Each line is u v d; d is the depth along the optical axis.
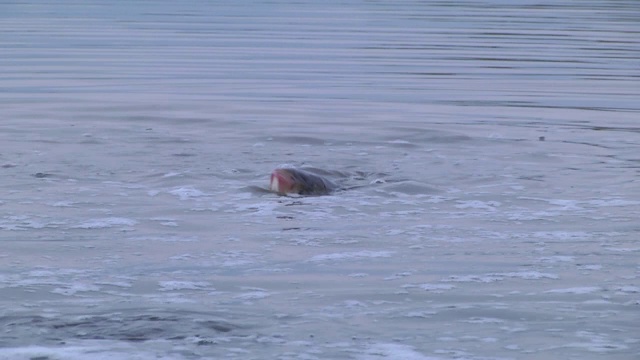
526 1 103.50
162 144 28.77
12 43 58.62
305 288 15.84
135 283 16.03
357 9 89.81
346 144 29.30
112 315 14.30
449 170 25.75
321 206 21.81
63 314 14.30
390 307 14.88
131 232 19.41
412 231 19.72
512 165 26.48
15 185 23.36
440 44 61.19
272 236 19.23
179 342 13.26
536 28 72.50
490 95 41.06
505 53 56.97
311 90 42.09
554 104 38.59
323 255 17.91
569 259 17.72
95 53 54.53
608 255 17.98
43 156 26.73
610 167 26.36
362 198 22.66
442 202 22.34
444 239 19.11
